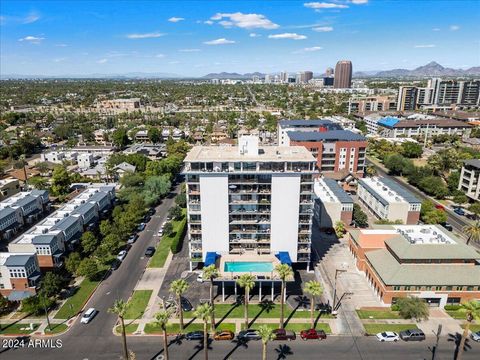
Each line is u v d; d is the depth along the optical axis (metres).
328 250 118.12
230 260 96.94
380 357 72.62
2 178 183.12
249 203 97.00
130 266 108.62
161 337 78.75
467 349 74.62
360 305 89.31
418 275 87.69
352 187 181.38
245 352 74.06
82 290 96.19
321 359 72.06
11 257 93.31
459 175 175.38
